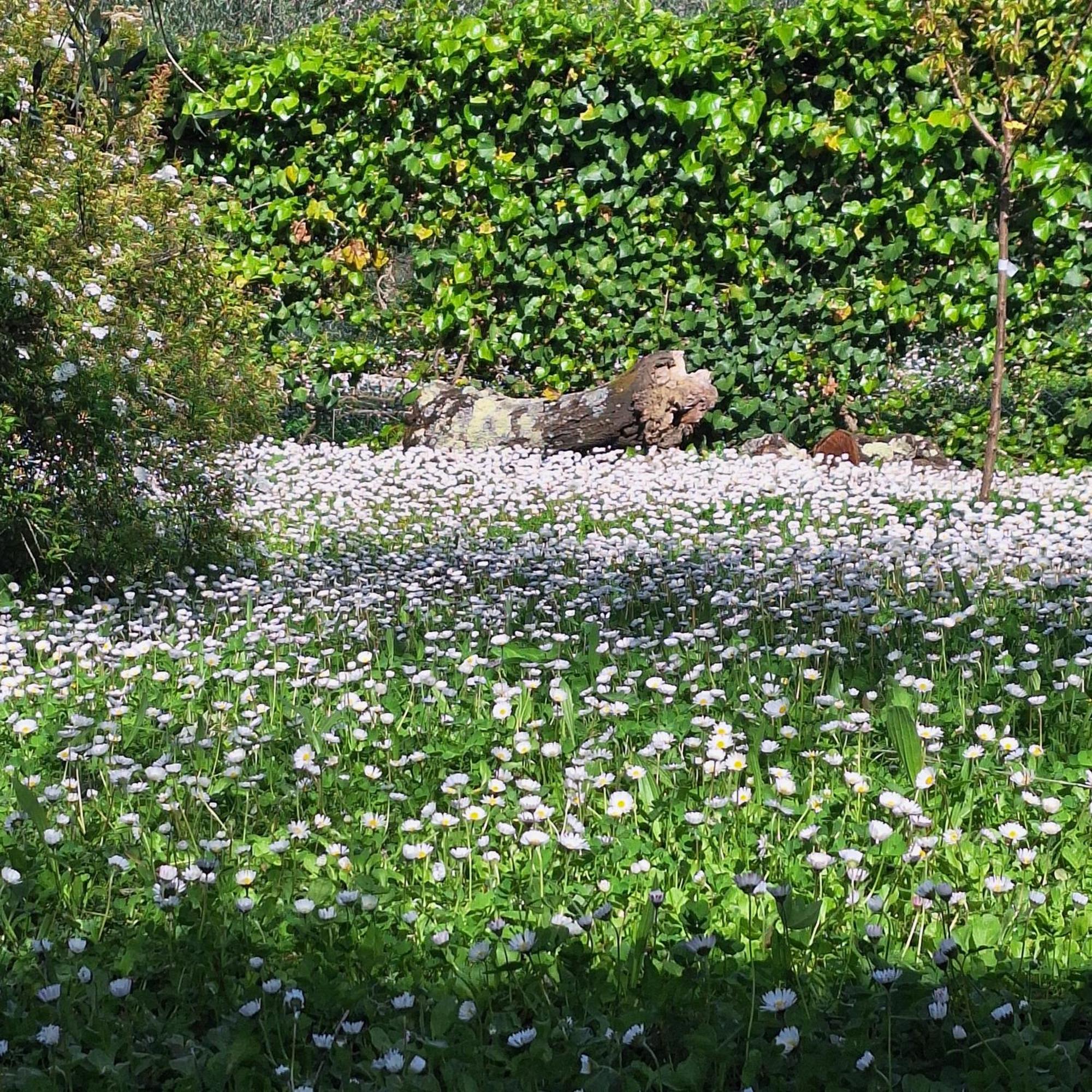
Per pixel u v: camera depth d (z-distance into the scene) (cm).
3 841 340
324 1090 230
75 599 659
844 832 339
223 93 1151
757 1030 244
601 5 1177
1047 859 309
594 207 1122
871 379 1091
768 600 598
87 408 611
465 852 312
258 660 541
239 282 1123
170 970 271
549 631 575
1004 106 866
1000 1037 235
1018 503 852
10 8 709
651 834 345
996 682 442
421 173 1148
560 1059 226
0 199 632
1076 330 1053
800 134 1075
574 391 1152
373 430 1184
